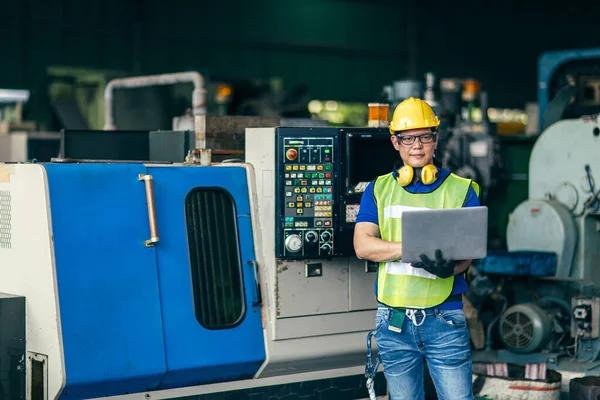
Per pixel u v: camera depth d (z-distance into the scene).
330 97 18.53
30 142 8.80
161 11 16.31
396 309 3.54
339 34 18.55
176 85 9.83
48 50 15.16
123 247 3.81
